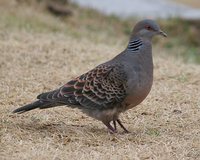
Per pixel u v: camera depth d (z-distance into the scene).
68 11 27.56
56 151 11.12
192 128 13.00
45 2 27.34
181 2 34.44
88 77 12.36
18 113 12.52
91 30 26.30
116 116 12.50
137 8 32.06
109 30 27.14
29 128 12.41
